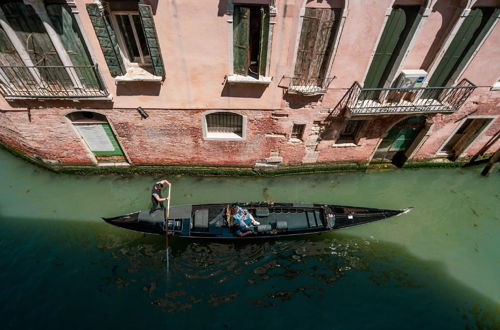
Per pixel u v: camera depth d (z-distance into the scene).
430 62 6.97
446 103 7.80
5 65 6.48
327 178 10.09
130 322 6.61
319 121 8.25
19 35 5.96
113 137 8.56
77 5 5.40
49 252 7.71
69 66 6.20
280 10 5.77
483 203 9.61
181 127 8.18
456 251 8.31
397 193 9.78
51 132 8.12
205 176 9.84
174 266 7.61
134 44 6.62
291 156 9.41
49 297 6.90
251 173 9.84
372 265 7.86
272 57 6.58
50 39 6.03
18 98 6.96
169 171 9.64
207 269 7.60
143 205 8.96
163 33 6.04
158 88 7.08
